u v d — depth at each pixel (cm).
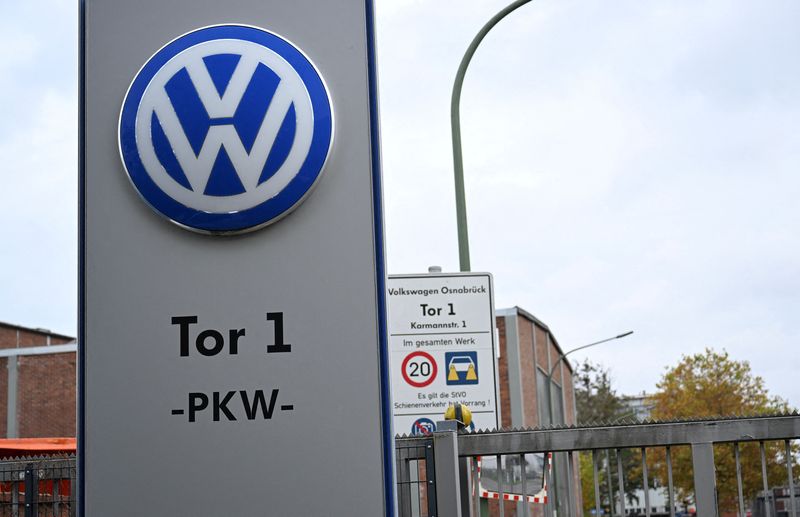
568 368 5231
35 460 727
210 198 449
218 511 442
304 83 454
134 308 451
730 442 632
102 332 450
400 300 1085
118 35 464
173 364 449
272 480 444
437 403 1070
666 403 4719
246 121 450
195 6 466
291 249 454
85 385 448
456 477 664
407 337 1078
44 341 4559
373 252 453
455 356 1079
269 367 449
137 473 444
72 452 1062
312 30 464
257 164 449
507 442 668
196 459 445
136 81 456
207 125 450
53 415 3591
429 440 674
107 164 458
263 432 446
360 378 448
